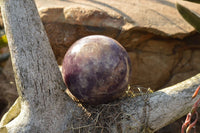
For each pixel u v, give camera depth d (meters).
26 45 1.01
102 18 1.52
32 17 1.04
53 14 1.57
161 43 1.56
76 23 1.54
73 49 1.00
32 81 1.01
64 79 1.04
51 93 1.05
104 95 0.99
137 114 1.05
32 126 0.98
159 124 1.09
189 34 1.52
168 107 1.08
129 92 1.19
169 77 1.60
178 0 1.84
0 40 1.78
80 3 1.67
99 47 0.97
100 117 1.03
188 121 0.84
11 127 0.96
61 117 1.05
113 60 0.96
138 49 1.56
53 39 1.60
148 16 1.57
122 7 1.63
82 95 1.00
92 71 0.95
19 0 1.02
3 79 1.86
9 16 1.01
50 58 1.09
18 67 1.00
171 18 1.58
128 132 1.04
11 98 1.72
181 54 1.61
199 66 1.60
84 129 1.03
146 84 1.58
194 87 1.13
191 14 1.24
